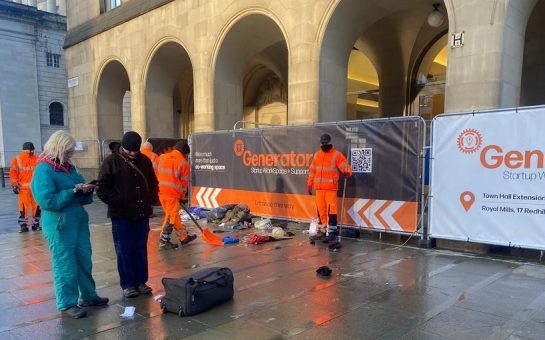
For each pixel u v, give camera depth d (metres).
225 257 6.26
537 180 5.68
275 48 16.98
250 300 4.38
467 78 7.34
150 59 15.28
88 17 19.22
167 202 6.87
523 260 5.89
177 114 25.31
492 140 6.04
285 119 20.45
